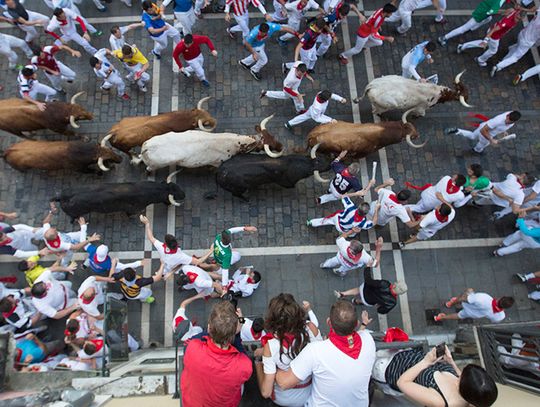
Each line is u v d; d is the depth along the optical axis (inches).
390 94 393.4
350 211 337.4
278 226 393.1
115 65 447.5
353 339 159.5
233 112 436.1
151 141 354.6
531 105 457.7
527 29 426.0
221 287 319.3
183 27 443.5
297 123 413.7
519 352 241.9
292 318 160.1
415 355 178.9
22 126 378.6
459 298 336.2
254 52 411.8
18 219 386.0
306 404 170.6
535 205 374.3
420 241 393.7
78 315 294.0
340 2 444.1
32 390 224.8
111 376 230.7
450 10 501.0
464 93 401.1
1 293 309.3
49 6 434.6
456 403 149.7
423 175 419.8
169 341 354.3
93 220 384.5
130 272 300.5
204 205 396.2
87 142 376.5
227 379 157.5
